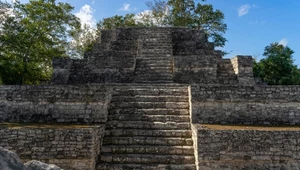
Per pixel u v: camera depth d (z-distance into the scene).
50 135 8.77
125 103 11.61
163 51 18.41
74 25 23.39
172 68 16.77
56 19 22.08
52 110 11.03
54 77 16.25
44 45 21.12
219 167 8.62
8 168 4.91
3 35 18.05
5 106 11.14
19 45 18.41
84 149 8.66
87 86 11.15
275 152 8.69
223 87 11.08
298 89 11.03
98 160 9.17
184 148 9.48
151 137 10.05
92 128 8.82
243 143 8.73
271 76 22.92
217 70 16.52
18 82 18.34
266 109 10.95
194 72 15.95
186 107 11.43
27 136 8.78
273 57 23.11
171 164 8.99
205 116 10.85
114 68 16.59
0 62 17.47
